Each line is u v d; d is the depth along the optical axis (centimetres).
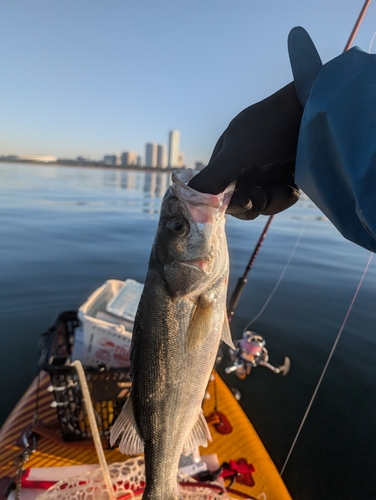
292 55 31
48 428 61
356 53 26
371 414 87
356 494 68
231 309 77
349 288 160
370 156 22
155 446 39
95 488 47
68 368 51
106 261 197
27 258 197
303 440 80
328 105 24
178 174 38
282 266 191
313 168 26
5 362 102
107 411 55
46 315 130
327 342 116
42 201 446
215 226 38
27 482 49
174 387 38
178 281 38
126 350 58
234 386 98
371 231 21
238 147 33
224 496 46
